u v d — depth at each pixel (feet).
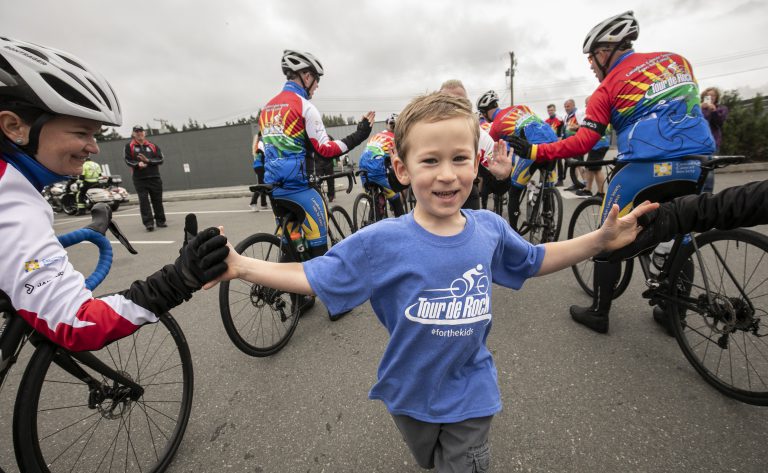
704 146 6.20
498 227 3.82
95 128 3.74
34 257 3.10
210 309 10.51
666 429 5.34
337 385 6.90
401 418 3.80
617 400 5.95
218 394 6.88
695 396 5.93
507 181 12.36
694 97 6.30
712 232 5.95
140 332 8.88
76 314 3.16
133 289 3.26
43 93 3.19
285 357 7.96
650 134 6.35
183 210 33.42
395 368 3.63
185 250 3.17
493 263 3.83
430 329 3.38
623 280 7.88
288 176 8.66
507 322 8.66
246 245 7.77
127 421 6.27
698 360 6.32
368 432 5.74
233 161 65.46
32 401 4.24
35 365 4.27
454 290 3.34
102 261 4.81
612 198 7.09
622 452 5.03
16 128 3.28
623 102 6.55
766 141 26.27
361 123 9.32
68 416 6.45
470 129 3.12
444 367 3.47
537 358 7.19
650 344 7.36
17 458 4.18
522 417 5.75
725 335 5.97
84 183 35.12
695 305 6.20
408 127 3.18
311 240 9.49
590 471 4.81
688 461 4.84
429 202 3.20
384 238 3.36
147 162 22.38
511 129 12.50
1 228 3.01
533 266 3.84
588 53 7.20
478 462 3.63
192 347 8.54
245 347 7.53
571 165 8.27
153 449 5.77
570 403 5.97
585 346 7.46
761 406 5.59
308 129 8.57
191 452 5.66
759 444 5.00
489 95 13.84
